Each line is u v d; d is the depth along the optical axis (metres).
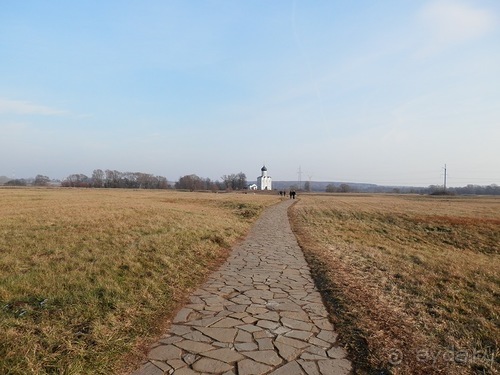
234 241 13.63
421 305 6.20
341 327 5.02
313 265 9.49
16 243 10.34
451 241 20.34
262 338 4.61
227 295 6.60
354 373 3.76
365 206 43.69
